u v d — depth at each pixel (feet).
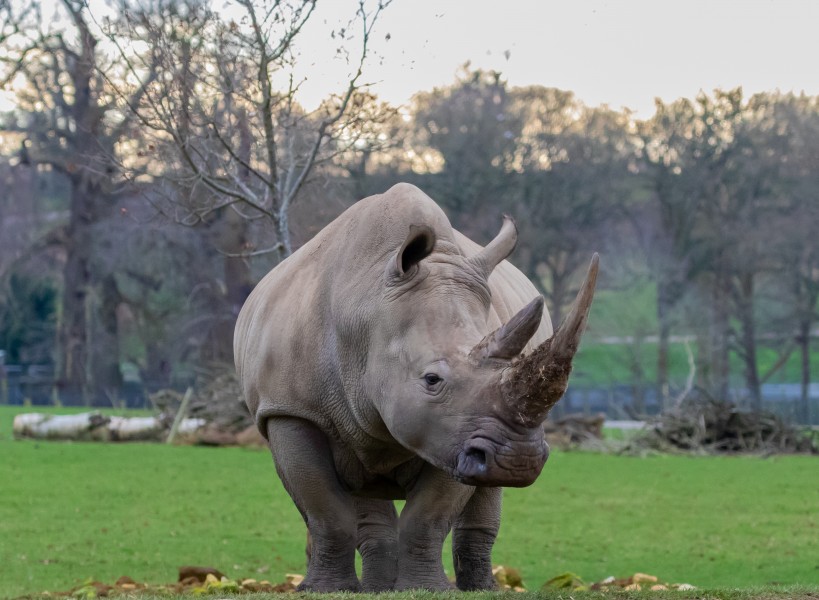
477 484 57.16
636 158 537.65
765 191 533.96
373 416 65.67
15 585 103.14
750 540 137.69
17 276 578.25
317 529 70.13
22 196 552.41
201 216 110.42
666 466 220.84
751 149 529.86
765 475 206.69
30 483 177.06
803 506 166.91
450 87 501.97
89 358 498.28
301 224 124.06
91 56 109.91
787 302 526.98
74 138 419.95
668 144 532.32
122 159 118.42
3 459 207.82
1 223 545.44
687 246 529.04
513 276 82.38
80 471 193.57
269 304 74.38
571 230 517.55
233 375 263.29
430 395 59.47
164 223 116.26
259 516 151.23
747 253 518.37
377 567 74.79
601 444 257.55
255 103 105.81
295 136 119.75
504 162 493.36
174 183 120.16
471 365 58.90
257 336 74.28
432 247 62.64
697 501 171.94
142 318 551.59
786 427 265.13
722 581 111.24
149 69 106.63
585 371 559.38
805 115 535.19
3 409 363.56
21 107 209.26
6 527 138.10
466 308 62.49
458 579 77.51
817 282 525.34
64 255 582.35
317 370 69.15
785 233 518.37
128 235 444.14
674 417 263.49
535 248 500.74
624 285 538.47
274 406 70.85
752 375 533.96
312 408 69.77
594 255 53.16
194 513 152.56
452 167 485.97
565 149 514.68
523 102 517.96
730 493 180.96
